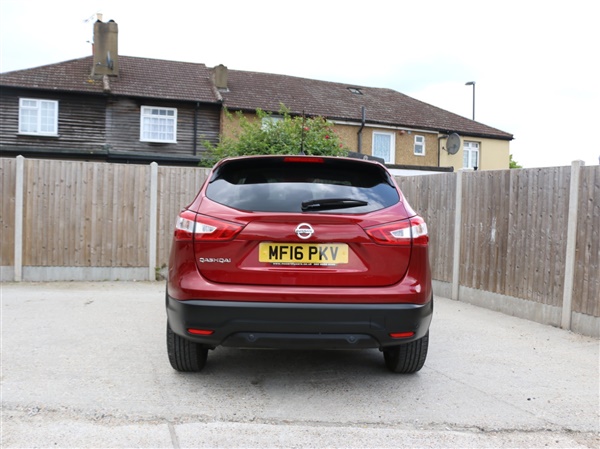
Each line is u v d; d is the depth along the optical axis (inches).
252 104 838.5
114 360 169.2
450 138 844.6
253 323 127.3
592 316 211.3
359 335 129.5
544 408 136.1
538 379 159.3
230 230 130.3
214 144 808.3
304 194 138.5
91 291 299.3
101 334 202.4
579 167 216.8
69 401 132.5
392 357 158.7
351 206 135.4
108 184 334.3
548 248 233.0
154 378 152.6
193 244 132.2
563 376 162.6
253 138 385.1
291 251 130.1
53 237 327.9
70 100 753.6
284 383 151.4
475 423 125.6
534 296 240.5
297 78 1041.5
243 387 147.0
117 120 770.8
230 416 126.0
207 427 119.5
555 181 229.8
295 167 147.3
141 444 110.6
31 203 324.5
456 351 189.5
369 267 131.1
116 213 335.9
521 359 180.4
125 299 276.7
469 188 285.9
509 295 255.4
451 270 299.6
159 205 342.6
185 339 145.7
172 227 346.0
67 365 162.6
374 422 124.6
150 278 340.8
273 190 139.2
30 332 202.8
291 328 127.4
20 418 122.0
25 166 323.0
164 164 788.0
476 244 279.7
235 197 137.4
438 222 313.3
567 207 223.3
